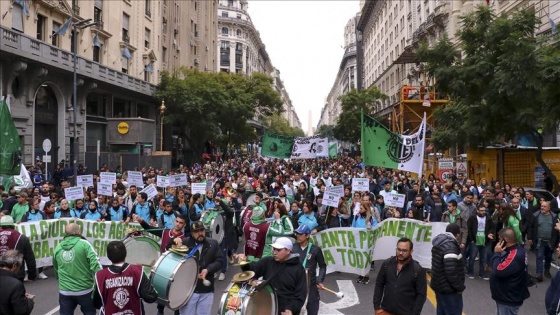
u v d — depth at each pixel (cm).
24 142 2772
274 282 557
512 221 1071
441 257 654
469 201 1127
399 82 5966
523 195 1455
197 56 6631
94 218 1214
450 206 1145
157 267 608
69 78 3155
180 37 5819
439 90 1878
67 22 2970
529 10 1802
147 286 541
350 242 1098
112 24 3912
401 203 1352
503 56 1519
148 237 815
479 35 1742
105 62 3803
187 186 1742
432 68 1956
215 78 5056
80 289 630
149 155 3447
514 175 2142
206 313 647
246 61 12850
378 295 575
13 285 487
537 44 1548
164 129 4853
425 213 1352
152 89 4450
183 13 5962
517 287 630
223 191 1446
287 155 3192
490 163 2181
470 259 1108
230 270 1173
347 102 5697
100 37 3716
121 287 527
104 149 3788
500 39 1653
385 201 1364
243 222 1200
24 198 1230
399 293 556
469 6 3503
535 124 1608
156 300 567
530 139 2089
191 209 1218
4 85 2544
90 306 639
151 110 4603
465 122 1794
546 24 2323
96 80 3391
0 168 1332
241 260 623
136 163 3328
